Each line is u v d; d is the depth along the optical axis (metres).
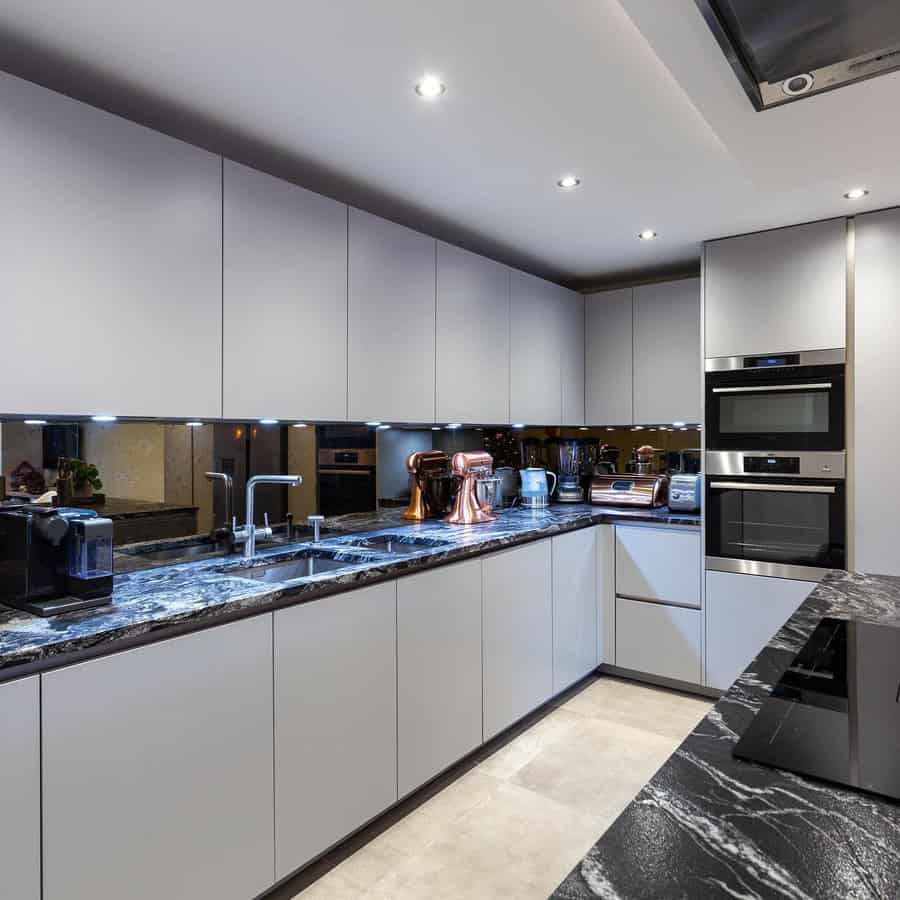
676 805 0.71
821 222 2.95
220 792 1.66
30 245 1.59
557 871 1.98
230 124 2.06
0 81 1.54
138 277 1.80
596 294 3.95
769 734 0.89
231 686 1.68
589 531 3.42
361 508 2.99
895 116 1.52
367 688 2.07
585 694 3.33
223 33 1.59
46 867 1.34
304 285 2.26
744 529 3.14
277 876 1.80
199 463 2.31
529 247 3.40
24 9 1.49
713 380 3.23
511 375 3.31
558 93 1.88
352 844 2.10
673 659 3.32
